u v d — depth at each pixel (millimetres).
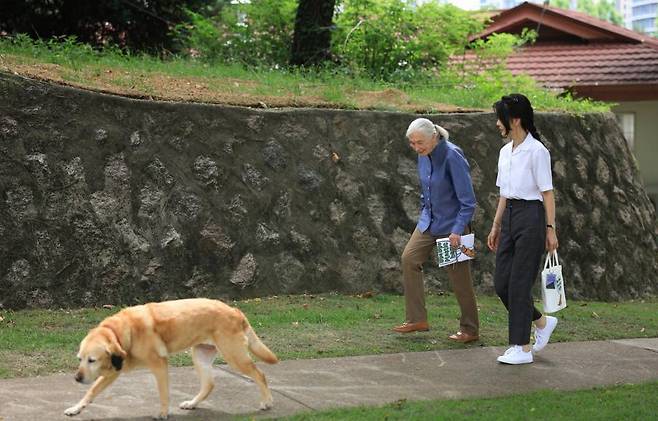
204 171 10586
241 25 17172
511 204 7684
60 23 17531
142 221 10000
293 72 15523
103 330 5578
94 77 11281
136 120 10367
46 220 9445
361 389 6793
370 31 16812
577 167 13992
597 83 21141
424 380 7113
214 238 10367
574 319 10266
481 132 12852
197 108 10805
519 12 23438
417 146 8297
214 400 6371
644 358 8117
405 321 9070
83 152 9898
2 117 9547
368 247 11398
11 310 9000
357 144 11852
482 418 5980
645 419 6043
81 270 9492
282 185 11070
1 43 12398
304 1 16312
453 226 8359
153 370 5785
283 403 6328
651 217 15430
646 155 22328
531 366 7668
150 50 18078
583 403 6441
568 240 13320
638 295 14062
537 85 19250
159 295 9867
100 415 5906
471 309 8539
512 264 7688
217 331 5934
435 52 17625
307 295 10727
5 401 6117
